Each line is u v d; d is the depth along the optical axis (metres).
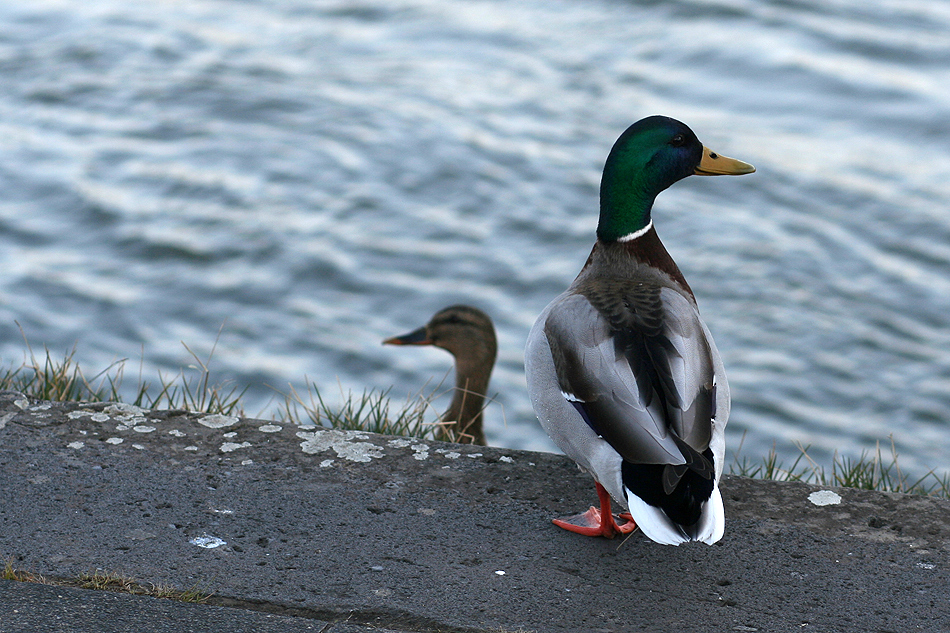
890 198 20.84
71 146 21.50
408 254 18.09
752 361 15.65
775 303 17.14
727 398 4.21
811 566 4.14
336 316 16.27
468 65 27.53
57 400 5.58
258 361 14.91
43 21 29.72
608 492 4.25
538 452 4.91
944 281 17.97
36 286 16.55
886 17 30.67
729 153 22.69
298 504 4.44
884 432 14.09
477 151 21.95
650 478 3.77
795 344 16.06
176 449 4.77
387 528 4.32
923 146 23.39
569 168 21.47
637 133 4.90
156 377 14.26
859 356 15.81
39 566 3.95
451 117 23.64
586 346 4.12
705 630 3.77
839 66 27.25
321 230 18.70
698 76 26.89
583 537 4.31
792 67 27.20
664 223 19.67
